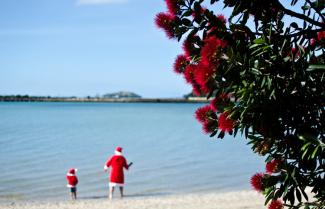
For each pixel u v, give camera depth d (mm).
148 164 39312
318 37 5070
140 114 176250
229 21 4773
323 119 4590
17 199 23531
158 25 4871
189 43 4840
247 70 4301
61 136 68125
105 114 171500
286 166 4809
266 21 4832
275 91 4406
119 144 57656
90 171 34969
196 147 54938
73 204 21906
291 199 4867
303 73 4473
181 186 28109
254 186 5125
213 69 4305
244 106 4469
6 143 56562
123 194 25328
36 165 37906
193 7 4855
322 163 4746
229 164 39406
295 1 4961
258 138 4781
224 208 19500
